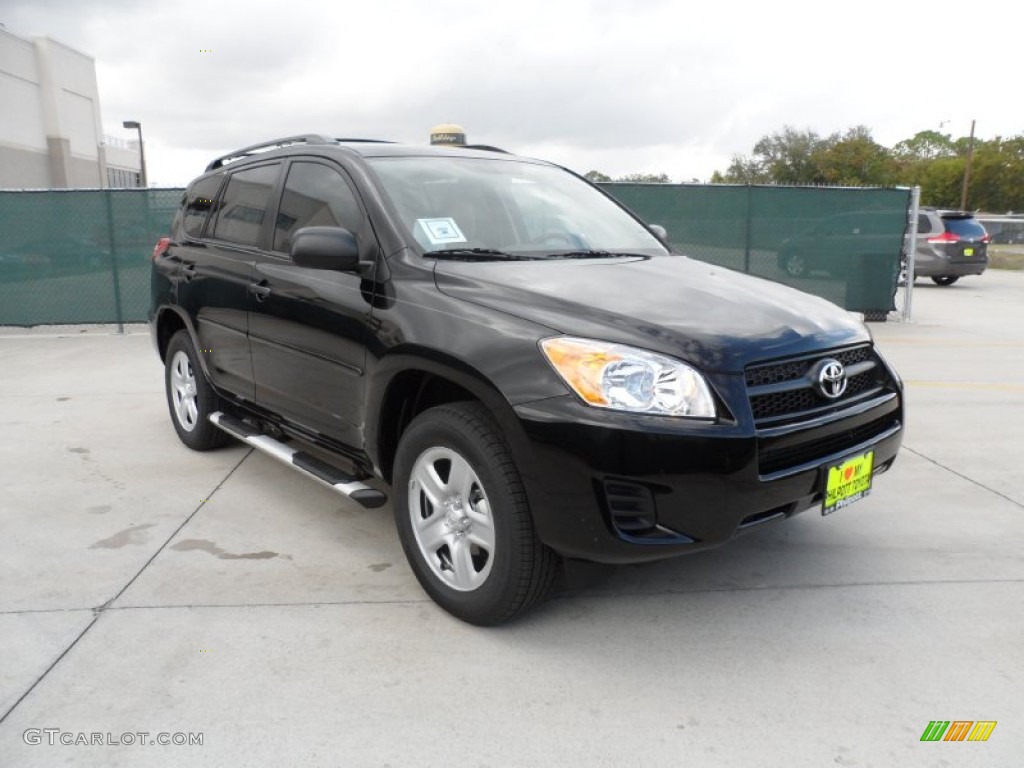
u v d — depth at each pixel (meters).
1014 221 30.52
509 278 3.04
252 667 2.66
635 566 3.43
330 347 3.42
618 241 3.91
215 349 4.45
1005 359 8.30
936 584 3.26
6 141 43.31
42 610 3.04
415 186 3.58
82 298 10.57
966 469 4.71
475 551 2.93
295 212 3.88
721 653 2.76
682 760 2.23
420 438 2.97
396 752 2.26
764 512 2.68
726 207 10.59
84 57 51.28
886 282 11.09
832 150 57.69
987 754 2.24
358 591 3.21
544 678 2.61
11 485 4.46
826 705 2.47
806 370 2.80
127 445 5.25
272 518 3.97
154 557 3.52
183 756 2.23
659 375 2.53
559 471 2.53
